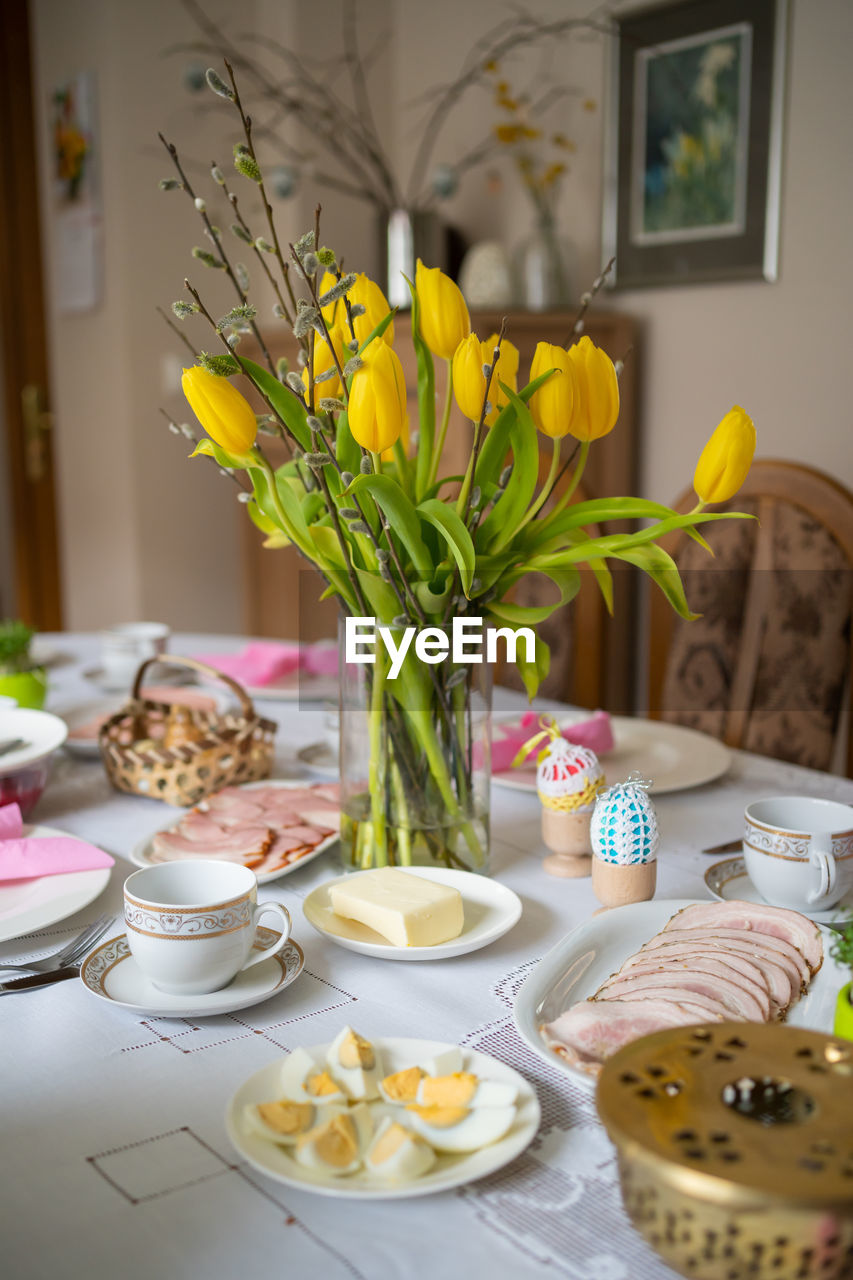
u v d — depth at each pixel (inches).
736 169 105.5
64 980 38.4
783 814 43.3
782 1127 25.8
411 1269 27.7
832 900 40.8
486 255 113.9
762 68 102.0
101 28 137.8
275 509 42.3
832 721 74.2
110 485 152.1
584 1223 28.9
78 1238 28.5
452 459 104.3
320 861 46.9
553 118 122.4
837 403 101.1
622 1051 28.2
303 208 137.3
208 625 158.7
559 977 36.9
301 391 37.3
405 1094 31.0
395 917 38.8
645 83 112.0
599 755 57.4
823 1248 23.5
